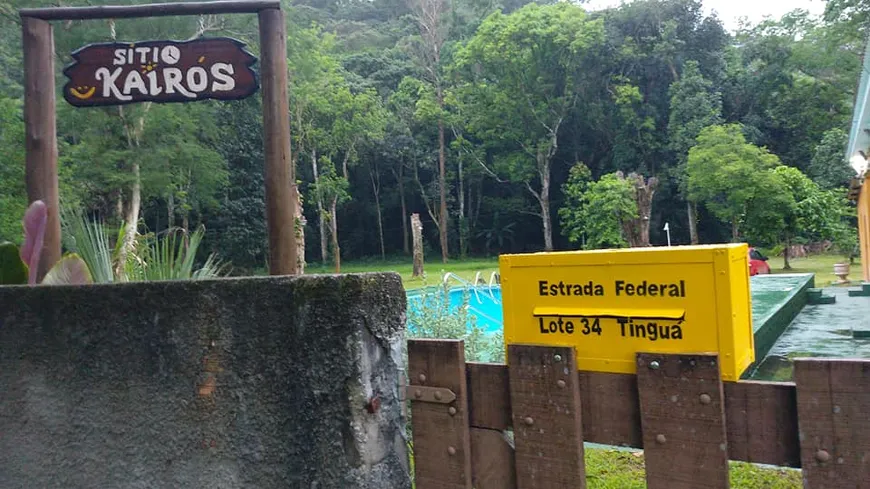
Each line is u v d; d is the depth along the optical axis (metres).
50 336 1.74
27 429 1.75
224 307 1.58
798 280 10.74
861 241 14.28
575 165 32.28
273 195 2.80
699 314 1.50
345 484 1.46
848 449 1.26
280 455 1.52
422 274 22.72
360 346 1.49
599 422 1.60
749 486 2.79
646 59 29.86
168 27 14.73
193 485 1.58
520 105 30.47
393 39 43.22
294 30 20.56
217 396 1.57
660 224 31.44
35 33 2.90
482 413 1.74
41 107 2.91
